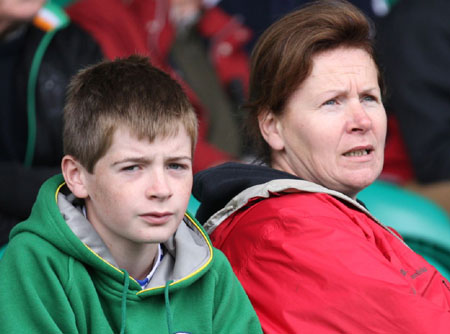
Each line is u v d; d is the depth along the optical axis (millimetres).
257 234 7676
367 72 8148
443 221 11398
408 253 7992
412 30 13930
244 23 16719
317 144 8062
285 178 8109
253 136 8609
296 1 16812
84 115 6750
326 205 7727
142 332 6805
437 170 13727
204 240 7352
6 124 11570
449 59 13766
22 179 11172
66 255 6703
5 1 11195
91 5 12438
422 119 13734
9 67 11602
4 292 6551
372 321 7074
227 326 7176
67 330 6516
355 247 7348
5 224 11188
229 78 15836
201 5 15766
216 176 8375
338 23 8062
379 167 8234
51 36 11781
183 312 7078
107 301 6816
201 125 14656
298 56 8016
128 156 6562
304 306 7273
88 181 6781
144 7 13828
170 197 6617
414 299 7039
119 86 6789
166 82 6953
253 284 7625
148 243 6941
